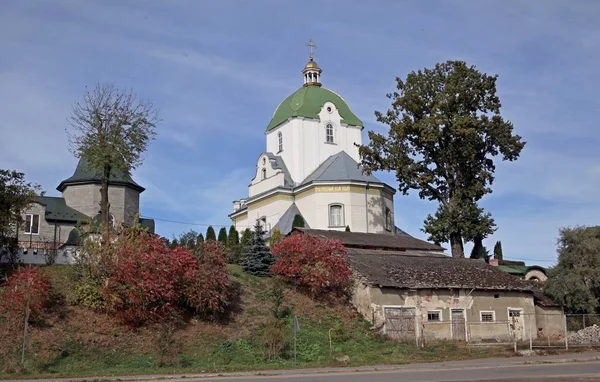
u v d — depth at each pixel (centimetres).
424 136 5219
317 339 3531
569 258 4725
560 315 4434
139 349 3094
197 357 3089
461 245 5338
